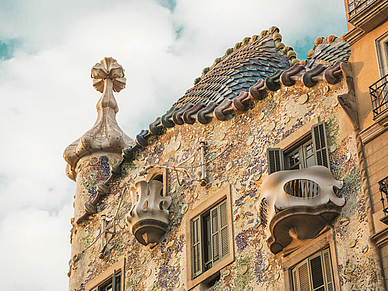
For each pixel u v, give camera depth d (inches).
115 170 945.5
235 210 768.9
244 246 740.7
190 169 845.2
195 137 862.5
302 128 740.0
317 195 676.1
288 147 745.6
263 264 713.6
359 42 729.6
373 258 622.8
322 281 656.4
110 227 909.8
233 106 820.0
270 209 690.8
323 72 751.1
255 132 794.8
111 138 1034.1
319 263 665.0
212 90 926.4
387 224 622.2
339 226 661.9
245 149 796.6
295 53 968.9
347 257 642.2
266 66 944.3
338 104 722.2
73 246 965.2
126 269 866.1
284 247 696.4
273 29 1010.7
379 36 714.2
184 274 791.1
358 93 706.2
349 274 633.6
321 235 670.5
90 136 1036.5
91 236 949.8
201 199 816.9
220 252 765.3
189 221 816.9
